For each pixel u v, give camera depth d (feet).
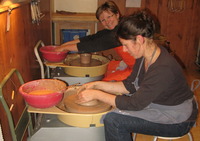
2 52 3.93
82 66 6.46
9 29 4.29
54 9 11.50
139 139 6.81
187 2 11.28
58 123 4.54
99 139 4.59
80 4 11.55
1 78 3.89
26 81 5.64
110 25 6.68
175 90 4.09
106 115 4.35
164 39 8.87
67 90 5.16
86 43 6.30
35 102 4.05
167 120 4.22
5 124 4.17
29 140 4.61
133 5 11.22
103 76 6.79
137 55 3.95
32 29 6.23
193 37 11.92
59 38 10.87
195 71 12.20
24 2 5.23
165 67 3.82
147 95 3.85
